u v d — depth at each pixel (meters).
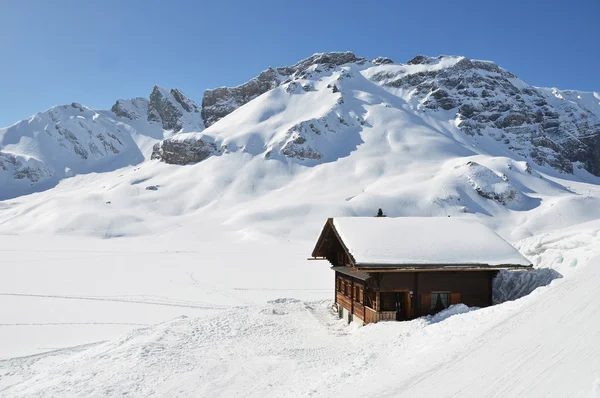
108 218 156.12
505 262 22.89
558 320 11.59
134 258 74.50
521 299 16.16
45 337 28.31
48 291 45.47
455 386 10.04
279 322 27.84
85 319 33.28
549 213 148.75
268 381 16.73
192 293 43.91
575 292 13.05
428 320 21.09
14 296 42.75
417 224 26.12
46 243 110.88
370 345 19.83
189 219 163.38
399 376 12.12
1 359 23.50
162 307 37.50
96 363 19.95
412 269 22.17
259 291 44.88
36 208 184.12
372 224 25.88
